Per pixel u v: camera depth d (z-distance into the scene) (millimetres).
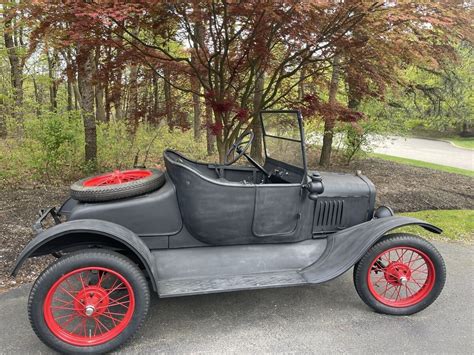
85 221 2322
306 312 2846
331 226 3037
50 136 6223
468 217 5453
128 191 2527
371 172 9023
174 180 2629
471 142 19828
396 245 2746
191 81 5051
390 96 7719
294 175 3012
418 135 23016
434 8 3338
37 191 5867
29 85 13570
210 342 2461
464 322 2754
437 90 9305
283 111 3057
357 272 2781
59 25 3432
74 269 2211
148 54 4336
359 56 4246
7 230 4172
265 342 2469
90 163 6758
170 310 2840
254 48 4105
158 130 7910
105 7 3014
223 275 2627
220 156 4848
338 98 8164
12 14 3305
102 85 4906
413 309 2805
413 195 6695
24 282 3152
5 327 2566
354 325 2682
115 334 2318
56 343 2244
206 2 3418
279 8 3504
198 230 2645
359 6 3486
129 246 2287
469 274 3551
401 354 2373
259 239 2818
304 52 4387
